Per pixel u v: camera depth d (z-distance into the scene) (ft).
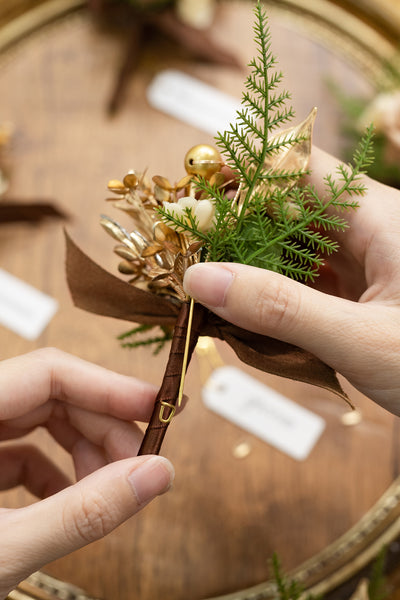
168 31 1.84
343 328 0.99
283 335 0.99
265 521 1.36
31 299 1.53
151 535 1.34
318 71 1.86
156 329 1.45
